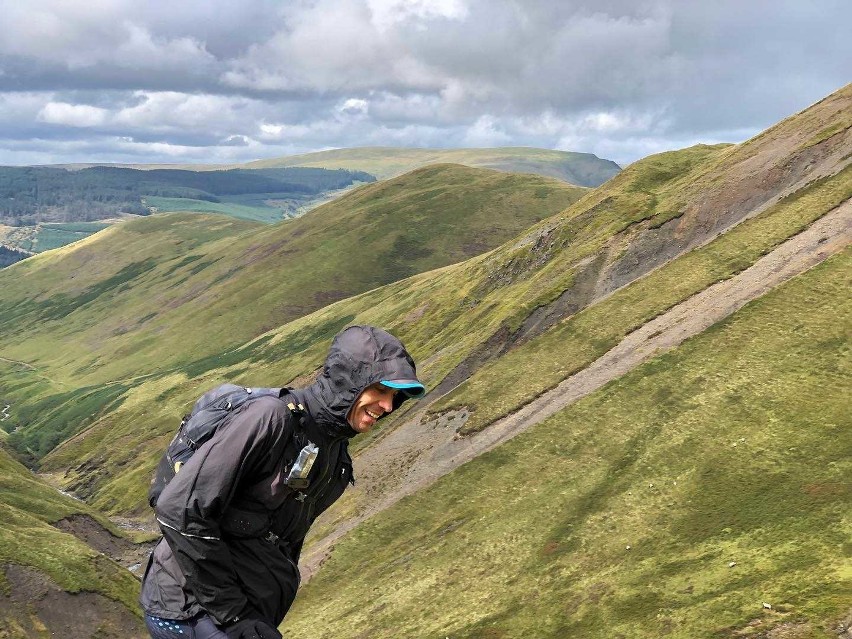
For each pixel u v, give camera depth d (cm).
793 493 4150
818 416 4997
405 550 6103
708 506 4459
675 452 5338
